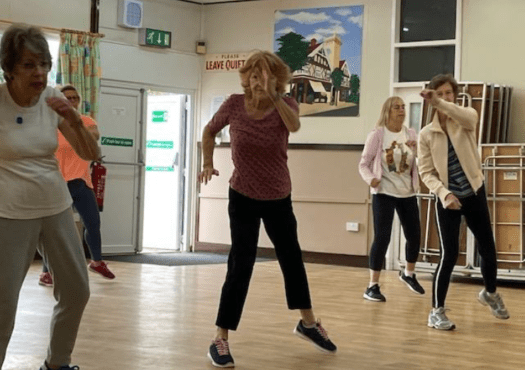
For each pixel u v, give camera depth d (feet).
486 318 20.63
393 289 26.23
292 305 15.64
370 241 34.37
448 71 32.45
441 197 18.35
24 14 32.71
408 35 33.35
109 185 36.06
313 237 35.50
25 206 11.17
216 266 32.17
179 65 38.14
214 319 19.19
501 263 28.53
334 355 15.53
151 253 37.50
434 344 16.94
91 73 34.22
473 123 18.38
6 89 11.07
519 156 28.30
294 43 36.45
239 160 14.73
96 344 15.88
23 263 11.28
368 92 34.83
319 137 35.78
